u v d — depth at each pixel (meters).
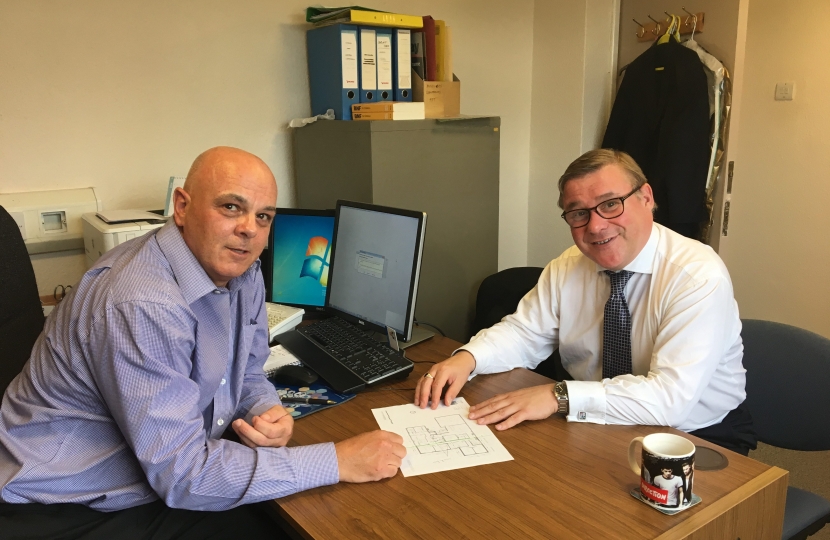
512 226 3.35
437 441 1.29
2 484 1.13
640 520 1.01
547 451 1.23
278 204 2.53
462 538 0.99
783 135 3.34
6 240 1.50
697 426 1.51
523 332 1.73
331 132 2.26
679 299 1.40
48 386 1.18
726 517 1.04
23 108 1.99
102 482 1.18
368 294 1.82
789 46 3.25
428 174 2.31
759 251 3.55
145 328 1.07
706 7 2.72
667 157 2.73
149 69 2.17
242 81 2.36
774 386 1.61
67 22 2.01
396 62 2.36
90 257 2.01
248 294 1.38
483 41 3.01
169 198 2.03
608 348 1.56
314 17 2.33
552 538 0.98
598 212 1.42
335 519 1.05
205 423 1.31
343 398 1.49
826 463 2.58
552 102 3.17
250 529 1.28
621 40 3.12
